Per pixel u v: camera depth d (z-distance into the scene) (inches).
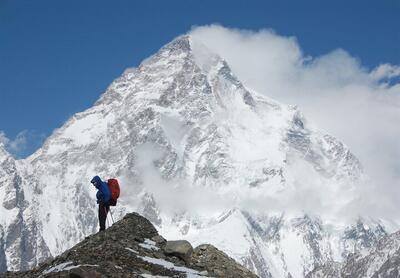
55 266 2094.0
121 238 2258.9
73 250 2178.9
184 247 2281.0
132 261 2098.9
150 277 2020.2
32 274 2138.3
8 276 2183.8
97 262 2043.6
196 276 2102.6
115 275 1963.6
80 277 1911.9
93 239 2231.8
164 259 2219.5
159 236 2346.2
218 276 2186.3
